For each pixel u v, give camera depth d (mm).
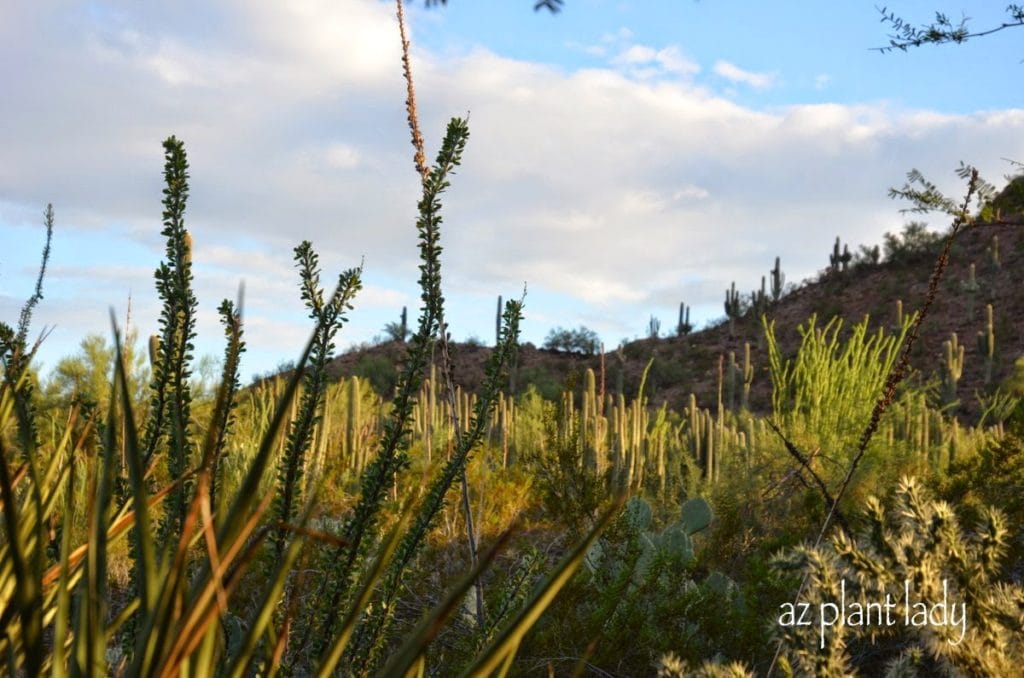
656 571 4191
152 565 993
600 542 4738
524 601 3432
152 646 952
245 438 7266
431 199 2977
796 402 8648
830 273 50000
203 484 984
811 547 2248
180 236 2467
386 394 29875
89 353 8914
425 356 2787
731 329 47438
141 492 992
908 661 2162
